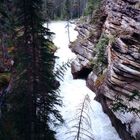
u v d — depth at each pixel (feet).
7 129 59.72
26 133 62.03
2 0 63.16
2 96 74.08
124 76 87.20
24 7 56.54
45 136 65.51
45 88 63.77
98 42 130.82
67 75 144.66
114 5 116.47
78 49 151.43
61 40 218.79
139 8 91.30
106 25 124.16
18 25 59.52
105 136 88.33
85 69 137.90
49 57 63.72
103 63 120.98
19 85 63.67
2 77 88.74
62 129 88.22
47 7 170.81
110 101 94.68
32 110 63.00
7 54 107.34
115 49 95.25
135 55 84.64
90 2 175.83
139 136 74.02
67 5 272.10
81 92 122.52
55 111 70.74
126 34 94.58
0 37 111.04
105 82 101.65
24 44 60.23
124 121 82.89
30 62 60.90
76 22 274.98
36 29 59.72
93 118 98.17
